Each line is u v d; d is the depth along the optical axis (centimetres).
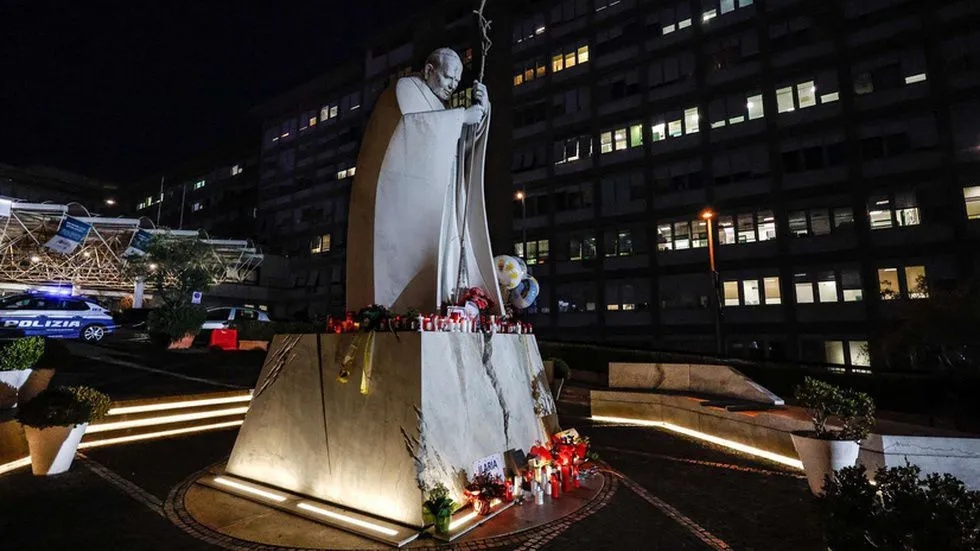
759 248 2652
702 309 2789
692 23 2986
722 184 2800
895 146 2362
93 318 1816
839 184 2472
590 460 694
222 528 482
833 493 328
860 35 2491
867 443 605
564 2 3522
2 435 659
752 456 819
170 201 6159
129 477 634
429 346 531
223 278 3928
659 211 2983
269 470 601
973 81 2216
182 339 1844
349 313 616
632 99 3156
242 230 5284
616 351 1992
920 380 1265
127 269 2928
